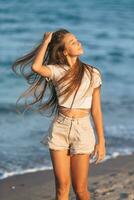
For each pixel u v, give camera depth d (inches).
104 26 2011.6
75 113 272.7
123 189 385.4
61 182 279.0
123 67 1247.5
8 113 735.1
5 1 2667.3
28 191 416.8
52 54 276.2
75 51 272.4
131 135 622.8
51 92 281.9
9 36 1646.2
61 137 275.6
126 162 504.7
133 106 800.9
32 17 2127.2
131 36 1781.5
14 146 572.4
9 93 903.1
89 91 273.0
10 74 1066.7
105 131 639.1
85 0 2918.3
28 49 1427.2
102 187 393.4
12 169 490.0
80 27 1956.2
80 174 277.7
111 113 748.6
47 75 272.2
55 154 277.1
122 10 2596.0
